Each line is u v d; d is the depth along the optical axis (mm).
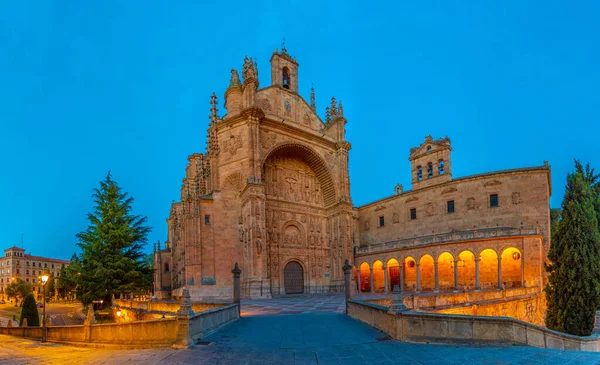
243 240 49406
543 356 11523
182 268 56688
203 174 57875
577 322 30891
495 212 52438
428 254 52500
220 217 50688
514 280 48906
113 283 47312
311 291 56688
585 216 33031
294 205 57969
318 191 62250
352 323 20703
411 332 15383
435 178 61500
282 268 54312
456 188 56281
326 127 64000
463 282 53406
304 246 57781
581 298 31109
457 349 13320
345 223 58031
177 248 64625
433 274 56250
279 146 54406
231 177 51688
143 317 34000
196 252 48594
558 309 32594
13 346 25312
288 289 54812
